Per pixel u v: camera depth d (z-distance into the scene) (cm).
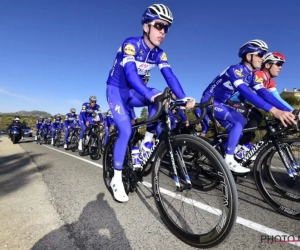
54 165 463
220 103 288
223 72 285
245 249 155
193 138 162
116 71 228
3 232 179
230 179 141
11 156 627
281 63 286
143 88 184
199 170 228
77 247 156
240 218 204
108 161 282
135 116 275
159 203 186
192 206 217
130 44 204
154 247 157
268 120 246
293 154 229
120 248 155
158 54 234
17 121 1278
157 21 205
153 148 206
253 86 260
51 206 229
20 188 296
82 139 657
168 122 183
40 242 163
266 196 229
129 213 212
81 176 361
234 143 262
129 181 239
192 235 158
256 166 240
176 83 225
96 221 195
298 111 208
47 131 1246
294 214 202
